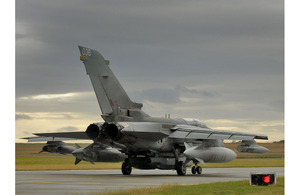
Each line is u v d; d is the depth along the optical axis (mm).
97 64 47656
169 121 53000
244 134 47719
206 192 29391
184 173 51375
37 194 29812
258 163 95438
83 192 30641
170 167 50656
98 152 54125
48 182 39375
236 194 28484
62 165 79938
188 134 48781
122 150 50125
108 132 45812
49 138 59531
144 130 46500
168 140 51094
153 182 39375
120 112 48531
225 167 78250
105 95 47656
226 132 47719
